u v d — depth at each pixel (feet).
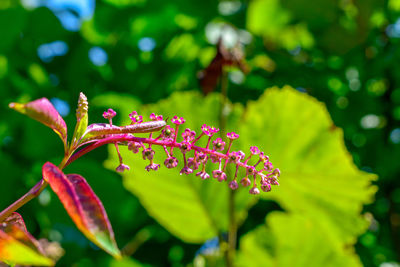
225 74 3.01
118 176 3.38
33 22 3.69
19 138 3.53
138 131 1.50
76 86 3.72
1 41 3.46
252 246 2.99
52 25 3.75
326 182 2.95
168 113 2.91
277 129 2.94
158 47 3.92
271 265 2.97
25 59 3.72
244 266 3.02
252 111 2.97
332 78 4.44
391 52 4.20
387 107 4.44
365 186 2.92
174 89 3.92
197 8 3.90
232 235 2.89
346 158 2.95
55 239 3.20
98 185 3.33
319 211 3.03
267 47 4.13
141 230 3.59
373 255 4.39
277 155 2.97
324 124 2.91
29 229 3.31
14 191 3.29
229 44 3.10
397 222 4.39
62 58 3.84
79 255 3.22
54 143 3.47
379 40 4.38
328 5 3.65
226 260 2.83
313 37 4.14
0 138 3.50
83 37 3.87
